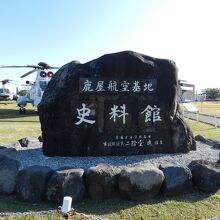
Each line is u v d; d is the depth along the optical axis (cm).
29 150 853
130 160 740
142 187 560
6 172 577
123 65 780
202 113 2605
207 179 601
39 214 498
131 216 506
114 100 774
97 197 562
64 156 768
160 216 508
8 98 4672
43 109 765
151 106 791
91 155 768
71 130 764
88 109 764
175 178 588
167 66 809
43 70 2381
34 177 551
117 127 775
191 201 567
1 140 1174
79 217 490
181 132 820
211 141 981
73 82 764
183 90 2769
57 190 539
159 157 769
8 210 514
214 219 504
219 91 6341
